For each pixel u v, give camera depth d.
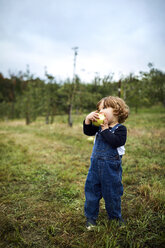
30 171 3.56
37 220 2.07
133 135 6.45
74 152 4.91
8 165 3.88
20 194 2.64
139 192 2.71
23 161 4.16
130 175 3.26
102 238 1.74
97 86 8.02
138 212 2.19
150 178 3.17
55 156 4.55
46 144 5.91
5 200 2.47
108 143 1.82
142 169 3.52
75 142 5.97
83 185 2.95
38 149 5.31
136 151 4.64
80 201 2.47
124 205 2.38
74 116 12.66
